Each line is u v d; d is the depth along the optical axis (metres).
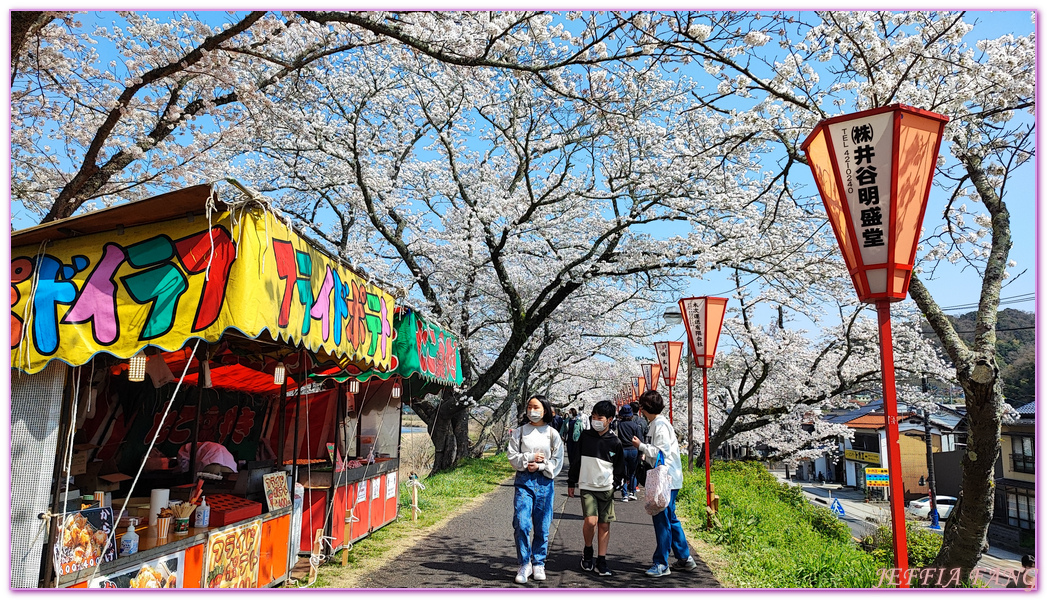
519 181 15.80
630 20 5.43
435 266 15.89
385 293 6.20
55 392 3.19
